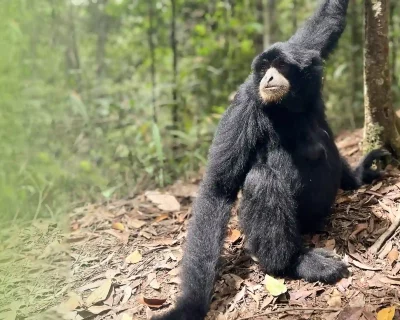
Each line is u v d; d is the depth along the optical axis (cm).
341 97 246
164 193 152
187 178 175
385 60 127
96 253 124
